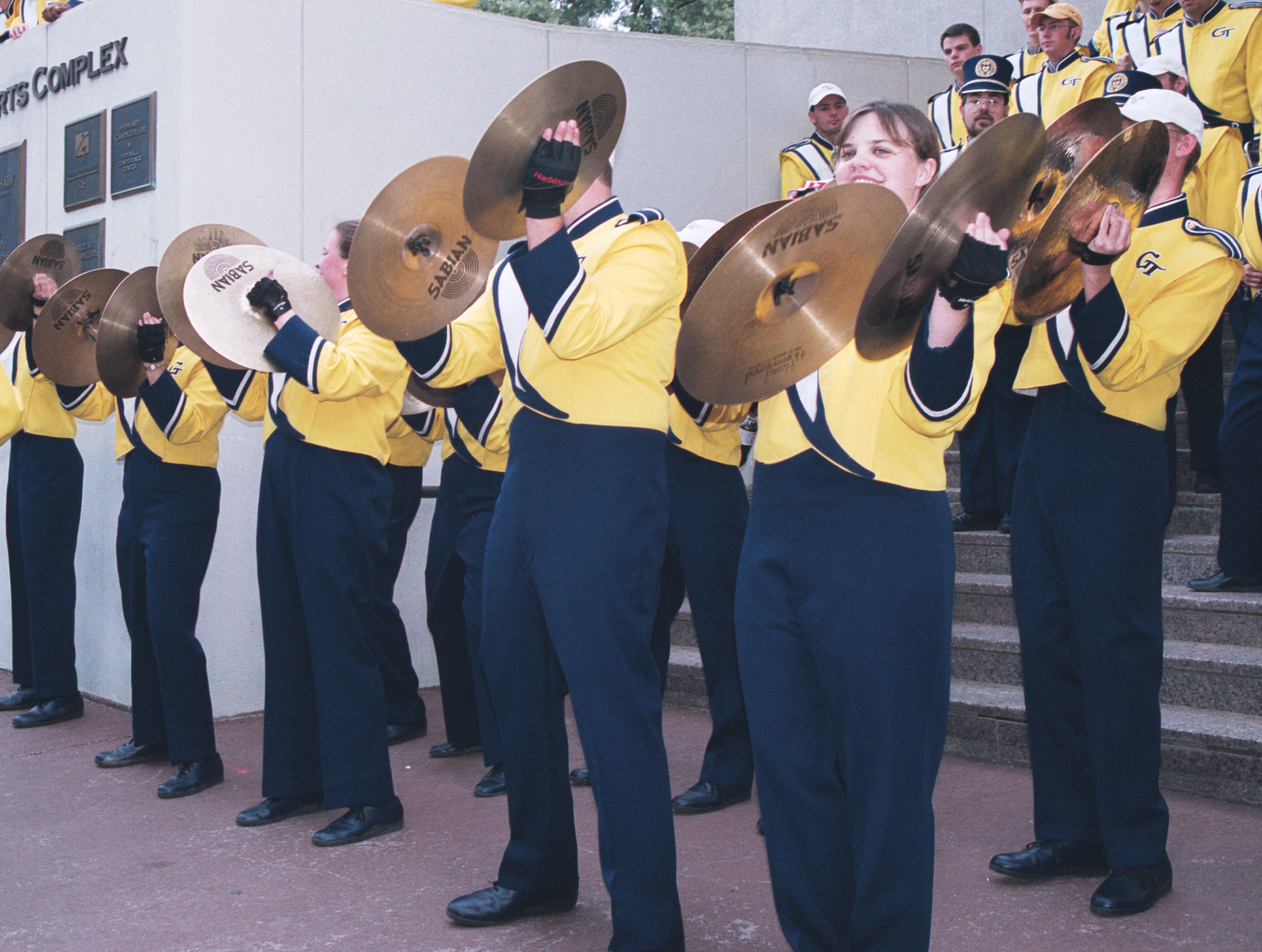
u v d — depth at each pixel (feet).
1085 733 9.93
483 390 12.69
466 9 18.90
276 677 12.27
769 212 9.12
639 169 20.74
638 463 8.32
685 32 50.78
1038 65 20.58
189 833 11.96
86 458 18.28
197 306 10.23
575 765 13.99
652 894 8.27
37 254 14.99
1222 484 13.92
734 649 12.54
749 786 12.66
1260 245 12.71
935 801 12.20
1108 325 8.46
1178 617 13.92
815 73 22.53
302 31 17.39
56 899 10.21
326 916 9.74
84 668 18.43
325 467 11.56
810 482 7.00
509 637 8.97
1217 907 9.33
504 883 9.63
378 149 18.13
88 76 18.22
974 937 8.94
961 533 17.26
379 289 8.70
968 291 6.15
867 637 6.75
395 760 14.78
